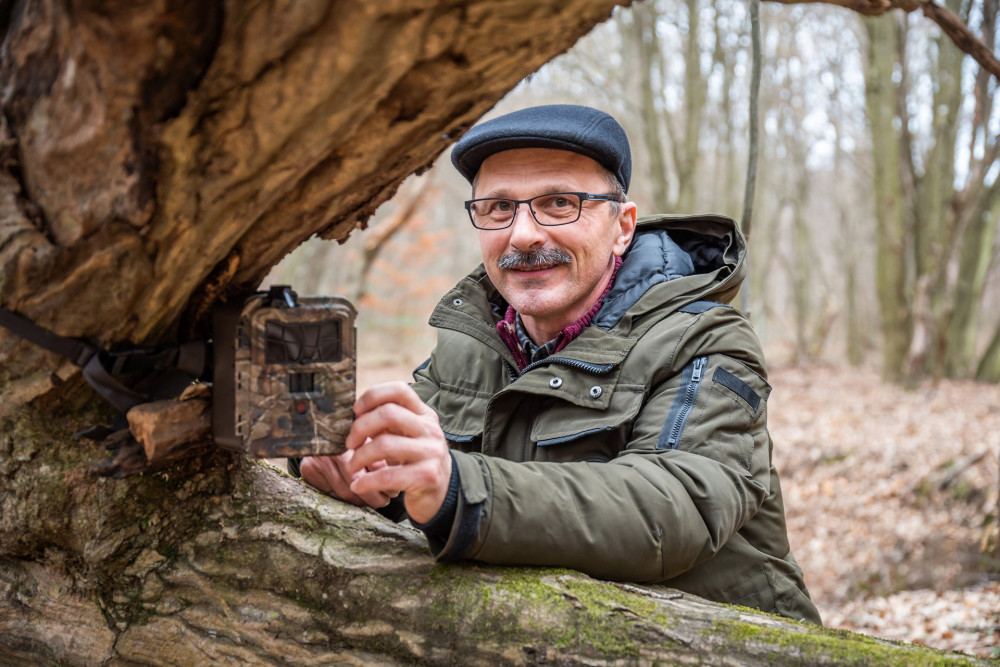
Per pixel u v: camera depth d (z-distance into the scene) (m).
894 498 5.89
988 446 5.94
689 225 1.70
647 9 12.25
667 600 1.08
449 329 1.68
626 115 16.23
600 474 1.15
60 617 1.20
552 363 1.40
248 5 0.74
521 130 1.42
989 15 6.66
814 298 23.52
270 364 0.97
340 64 0.78
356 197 1.07
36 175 0.90
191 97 0.80
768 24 16.73
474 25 0.79
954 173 11.13
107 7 0.72
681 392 1.31
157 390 1.08
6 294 0.97
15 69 0.86
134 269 0.94
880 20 10.81
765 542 1.45
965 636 3.20
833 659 0.96
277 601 1.15
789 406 10.24
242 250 1.04
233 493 1.24
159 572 1.19
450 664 1.05
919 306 10.57
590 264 1.50
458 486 1.05
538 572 1.10
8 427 1.10
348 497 1.33
